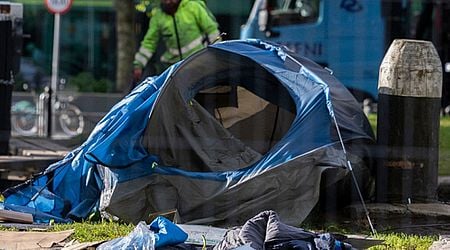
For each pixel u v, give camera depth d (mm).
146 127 25344
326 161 24781
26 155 35406
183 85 26109
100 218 25609
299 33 49938
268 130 27672
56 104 45688
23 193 26750
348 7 49031
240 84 27438
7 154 35812
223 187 24828
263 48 27875
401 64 27516
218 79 27109
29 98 47250
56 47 49594
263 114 27719
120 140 25094
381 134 27672
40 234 22891
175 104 25828
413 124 27438
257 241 19781
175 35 36719
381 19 48312
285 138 25172
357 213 25938
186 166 25656
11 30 35312
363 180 26953
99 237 22891
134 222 25125
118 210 25062
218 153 25797
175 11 36750
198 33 36719
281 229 19797
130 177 25188
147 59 37531
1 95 35562
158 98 25453
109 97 42969
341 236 21625
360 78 48125
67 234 22969
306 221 25312
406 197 27438
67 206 26219
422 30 47531
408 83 27422
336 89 27906
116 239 21125
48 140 41406
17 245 21891
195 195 25016
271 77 27203
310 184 24875
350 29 48844
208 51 26625
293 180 24812
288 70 26750
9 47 35312
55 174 26672
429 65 27516
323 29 49344
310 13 49875
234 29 47094
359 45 48500
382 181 27516
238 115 27797
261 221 20516
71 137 41844
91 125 40344
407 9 48031
